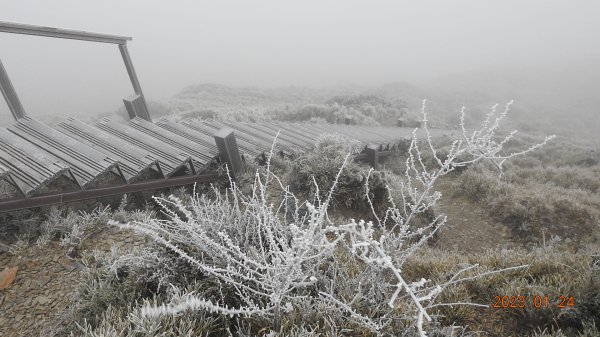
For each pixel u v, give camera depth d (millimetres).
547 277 3195
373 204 5852
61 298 2750
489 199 7270
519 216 6508
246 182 5438
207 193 4754
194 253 2631
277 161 6656
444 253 4797
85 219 3590
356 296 2273
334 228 1526
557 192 7988
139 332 2047
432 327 2371
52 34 4871
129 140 5383
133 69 6379
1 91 4598
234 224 2965
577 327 2703
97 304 2551
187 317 2166
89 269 2855
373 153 8117
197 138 6297
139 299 2566
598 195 8188
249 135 7508
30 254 3125
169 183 4562
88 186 3801
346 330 2107
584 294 2807
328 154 5906
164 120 6828
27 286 2836
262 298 2416
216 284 2490
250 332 2219
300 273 1928
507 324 2791
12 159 3654
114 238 3473
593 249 4801
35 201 3365
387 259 1315
